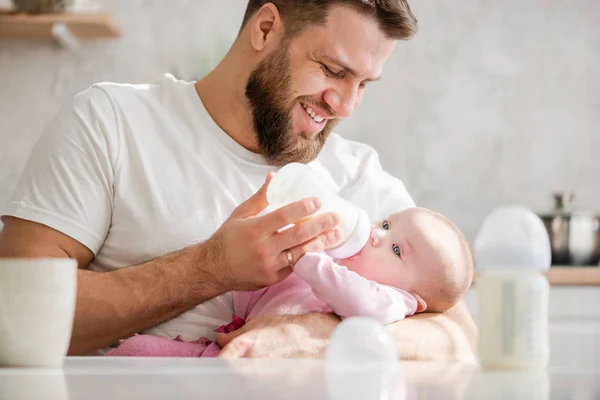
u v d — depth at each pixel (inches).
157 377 36.1
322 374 37.3
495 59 148.3
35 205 71.4
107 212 73.8
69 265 41.9
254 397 29.6
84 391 31.3
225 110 77.3
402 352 60.2
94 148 73.4
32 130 137.9
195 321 71.6
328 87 73.8
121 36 139.5
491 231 42.1
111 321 68.1
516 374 39.3
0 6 141.3
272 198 65.6
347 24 71.7
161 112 76.7
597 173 150.4
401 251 67.9
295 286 67.7
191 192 74.2
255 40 75.6
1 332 40.8
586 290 124.1
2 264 40.8
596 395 31.4
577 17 150.1
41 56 138.3
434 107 147.0
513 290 41.1
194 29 141.2
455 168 147.5
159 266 68.7
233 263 65.4
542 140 149.3
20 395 30.2
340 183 82.7
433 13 147.2
